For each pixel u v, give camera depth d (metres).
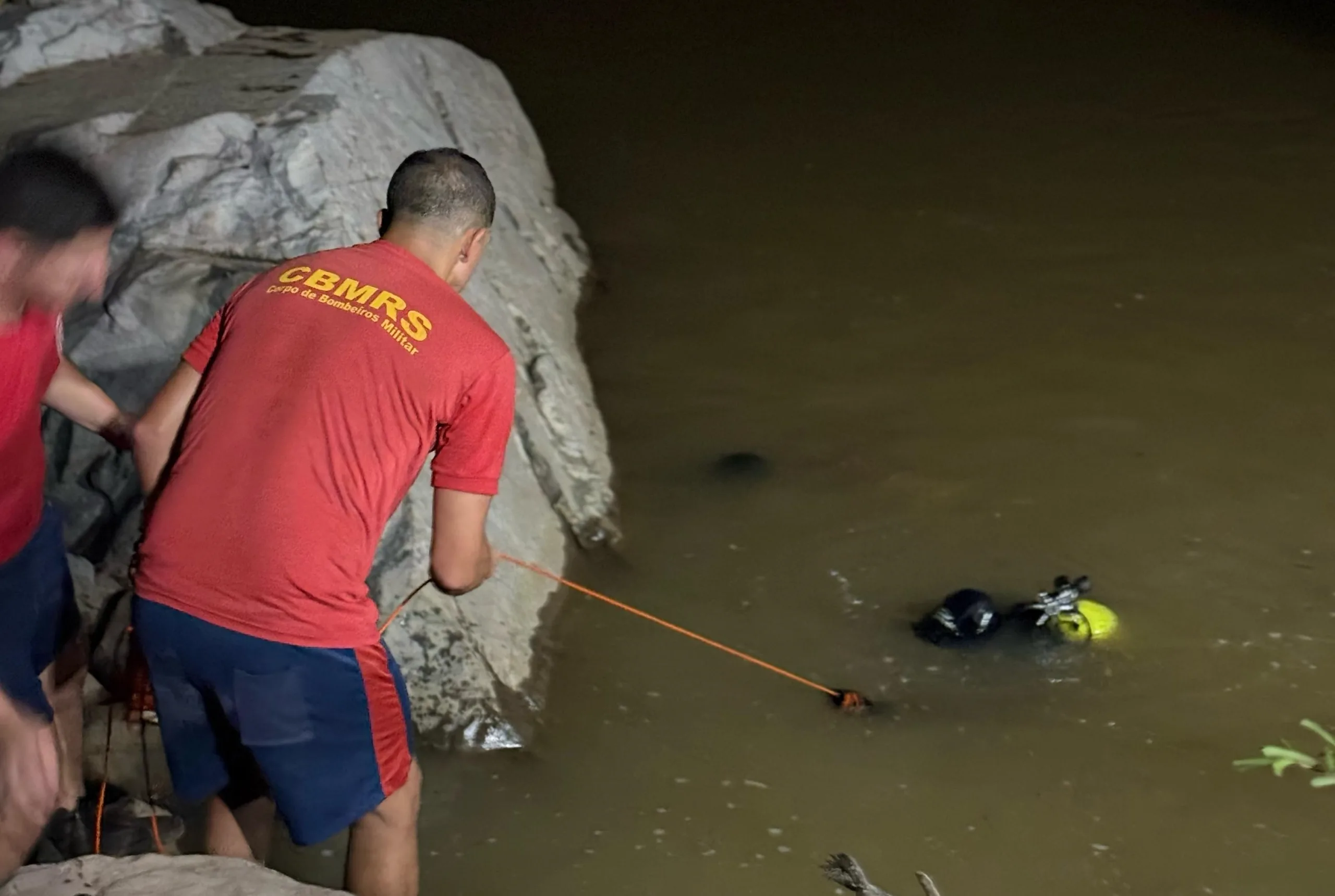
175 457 4.46
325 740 4.39
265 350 4.34
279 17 19.11
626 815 6.27
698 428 9.65
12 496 4.62
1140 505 8.73
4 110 8.12
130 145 7.61
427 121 10.21
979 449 9.41
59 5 9.18
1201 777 6.51
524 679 7.02
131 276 7.14
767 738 6.78
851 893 5.83
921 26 19.27
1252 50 18.17
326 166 7.91
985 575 8.05
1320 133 15.34
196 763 4.56
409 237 4.59
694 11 19.75
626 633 7.55
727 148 15.05
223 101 8.32
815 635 7.55
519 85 16.86
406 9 19.58
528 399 8.73
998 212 13.47
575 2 20.00
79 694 5.44
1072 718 6.91
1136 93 16.73
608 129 15.55
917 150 15.05
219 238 7.46
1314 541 8.34
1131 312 11.40
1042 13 19.73
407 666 6.66
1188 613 7.69
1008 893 5.86
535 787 6.43
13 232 4.25
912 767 6.59
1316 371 10.40
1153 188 14.01
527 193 11.77
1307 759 5.30
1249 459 9.24
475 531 4.49
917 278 12.05
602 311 11.37
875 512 8.69
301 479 4.22
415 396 4.27
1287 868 5.99
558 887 5.84
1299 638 7.47
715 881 5.90
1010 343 10.89
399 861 4.78
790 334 11.05
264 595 4.22
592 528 8.41
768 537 8.44
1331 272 12.09
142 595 4.34
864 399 10.08
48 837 5.37
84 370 6.92
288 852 5.86
